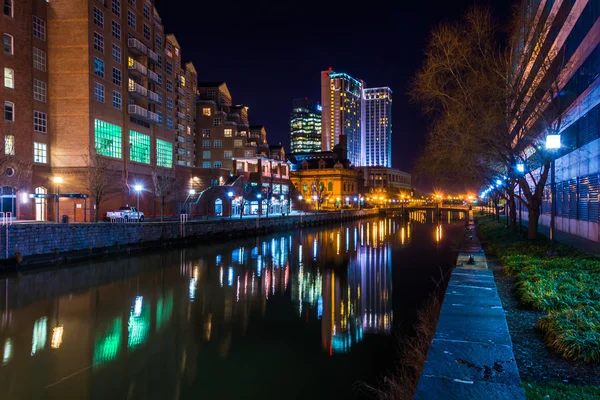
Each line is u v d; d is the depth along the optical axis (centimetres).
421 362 1150
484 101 2395
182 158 9406
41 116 4741
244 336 1873
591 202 2764
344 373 1467
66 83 4834
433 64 2298
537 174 4634
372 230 8119
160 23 6831
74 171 4809
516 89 2283
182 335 1880
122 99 5566
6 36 4234
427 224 9944
